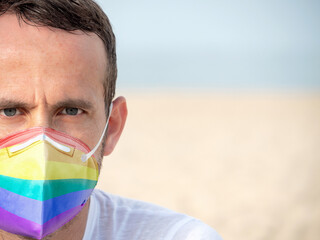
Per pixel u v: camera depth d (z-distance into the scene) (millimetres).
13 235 1601
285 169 12336
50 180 1476
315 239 7215
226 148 15172
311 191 10227
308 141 16781
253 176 11477
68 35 1516
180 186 10242
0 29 1476
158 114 24141
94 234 1804
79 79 1532
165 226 1861
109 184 10125
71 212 1584
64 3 1514
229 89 45125
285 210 8781
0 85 1467
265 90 43906
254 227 7750
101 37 1629
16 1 1477
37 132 1491
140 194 9398
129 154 13797
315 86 51625
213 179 11023
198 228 1870
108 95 1725
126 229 1836
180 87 48000
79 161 1554
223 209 8703
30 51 1473
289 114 25016
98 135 1636
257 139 17047
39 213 1477
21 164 1470
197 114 24375
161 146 15227
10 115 1507
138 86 49125
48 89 1490
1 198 1497
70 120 1558
